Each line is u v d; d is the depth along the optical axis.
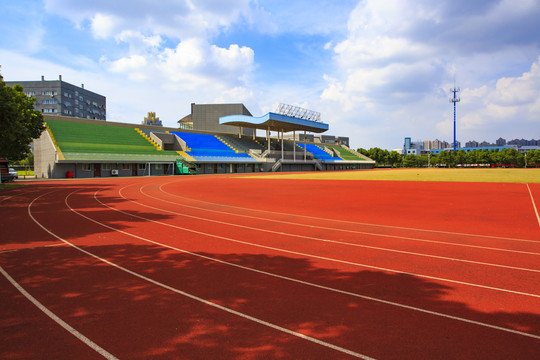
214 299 5.39
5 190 26.55
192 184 33.75
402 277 6.40
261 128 84.00
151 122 142.25
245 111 96.44
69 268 7.01
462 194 22.19
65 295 5.55
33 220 13.02
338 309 4.99
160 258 7.77
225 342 4.06
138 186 31.16
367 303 5.21
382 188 27.48
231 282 6.17
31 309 5.02
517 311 4.88
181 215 14.33
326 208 16.41
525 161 123.69
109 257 7.85
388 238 9.85
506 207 16.20
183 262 7.45
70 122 58.16
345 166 108.00
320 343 4.03
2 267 7.06
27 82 114.12
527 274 6.53
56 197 21.53
